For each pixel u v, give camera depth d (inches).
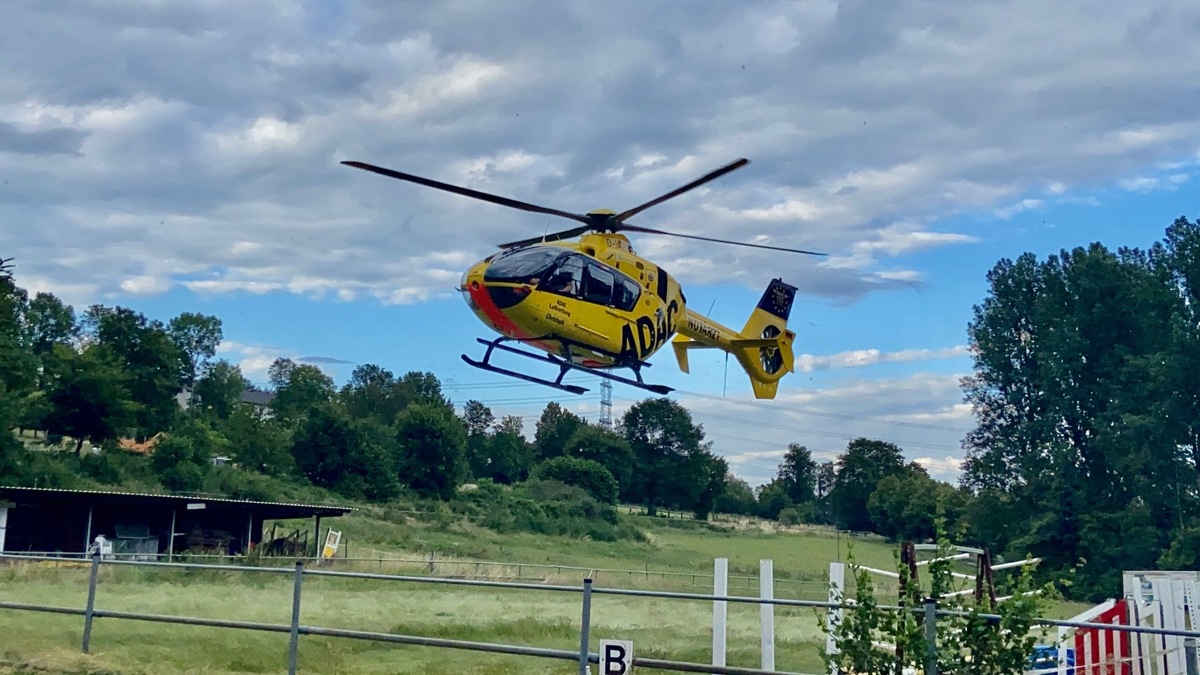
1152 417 2146.9
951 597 382.6
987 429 2485.2
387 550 2348.7
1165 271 2379.4
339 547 2142.0
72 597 893.2
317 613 908.6
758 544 3361.2
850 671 380.2
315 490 3553.2
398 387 6240.2
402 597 1230.9
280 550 1979.6
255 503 1801.2
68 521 1706.4
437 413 4079.7
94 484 2812.5
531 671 632.4
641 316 796.6
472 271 745.0
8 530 1668.3
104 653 549.3
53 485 2664.9
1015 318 2481.5
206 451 3376.0
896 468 4362.7
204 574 1305.4
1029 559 377.1
